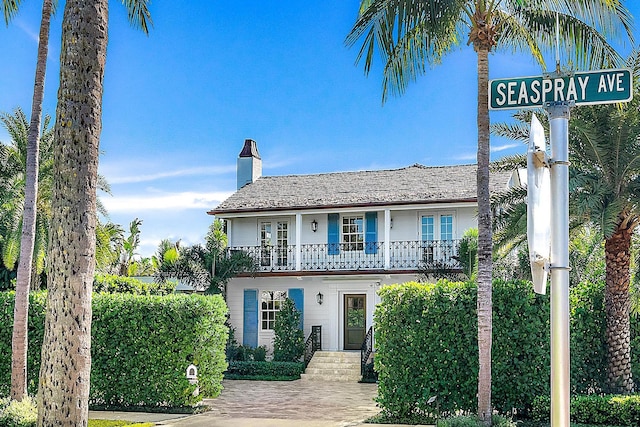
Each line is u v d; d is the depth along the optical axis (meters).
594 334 15.01
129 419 14.66
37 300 16.69
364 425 13.98
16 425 11.76
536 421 13.61
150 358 16.17
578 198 14.12
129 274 37.66
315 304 27.23
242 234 28.84
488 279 12.53
